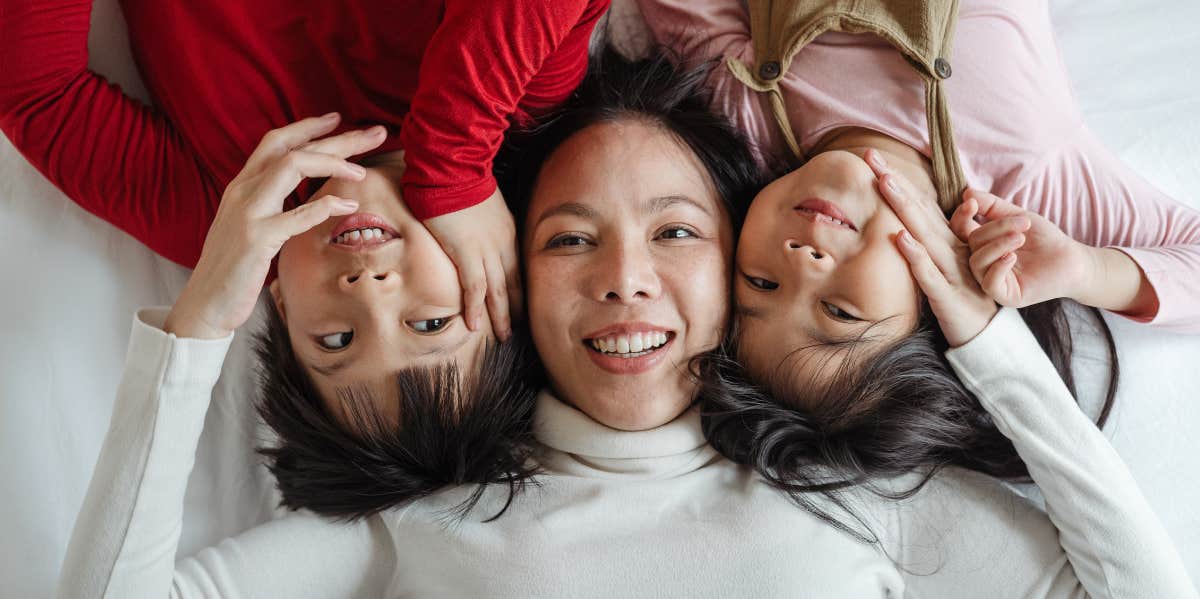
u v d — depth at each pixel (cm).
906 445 120
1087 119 142
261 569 117
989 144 125
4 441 127
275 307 120
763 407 119
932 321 121
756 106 130
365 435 116
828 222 112
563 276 116
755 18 130
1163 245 130
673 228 117
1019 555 119
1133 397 137
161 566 109
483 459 119
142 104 128
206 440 135
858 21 123
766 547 115
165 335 104
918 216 114
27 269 129
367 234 110
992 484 123
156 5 121
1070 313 137
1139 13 144
